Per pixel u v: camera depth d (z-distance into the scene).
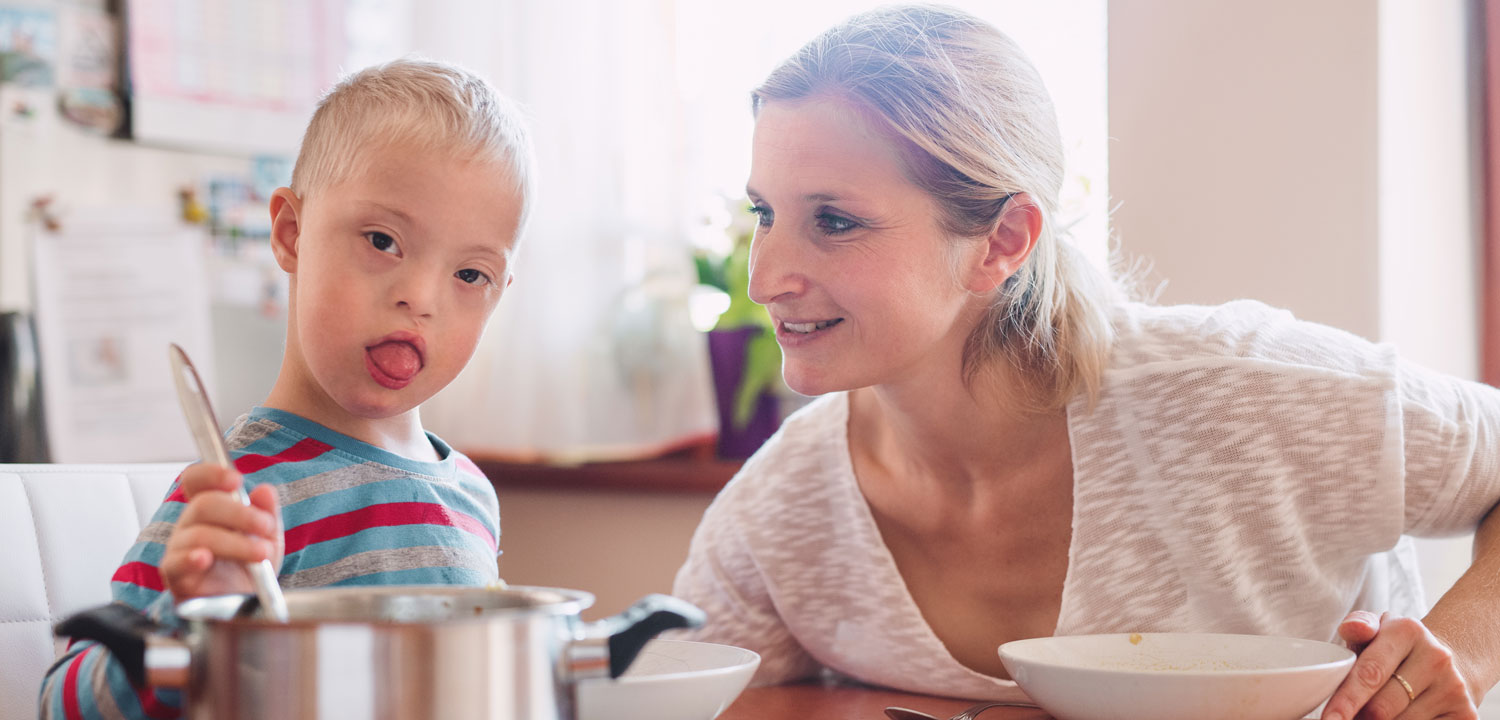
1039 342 0.99
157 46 2.10
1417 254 1.45
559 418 2.12
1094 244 1.64
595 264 2.12
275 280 2.24
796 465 1.13
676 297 2.13
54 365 2.01
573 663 0.51
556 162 2.12
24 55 1.99
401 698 0.45
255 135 2.21
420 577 0.79
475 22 2.16
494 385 2.14
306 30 2.25
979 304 0.99
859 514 1.09
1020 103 0.96
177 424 2.12
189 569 0.53
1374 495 0.97
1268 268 1.40
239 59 2.19
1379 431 0.96
